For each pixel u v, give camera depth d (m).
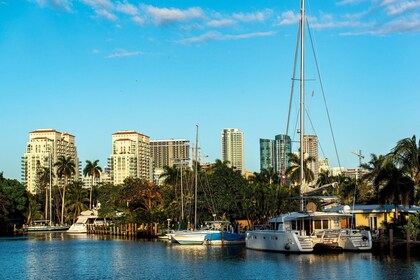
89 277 49.84
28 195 168.38
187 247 77.56
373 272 45.28
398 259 52.59
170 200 117.31
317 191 61.16
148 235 112.50
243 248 71.50
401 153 68.19
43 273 53.56
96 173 180.25
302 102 64.88
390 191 67.75
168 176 133.12
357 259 53.25
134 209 133.88
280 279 44.31
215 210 101.38
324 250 60.44
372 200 102.06
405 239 58.97
